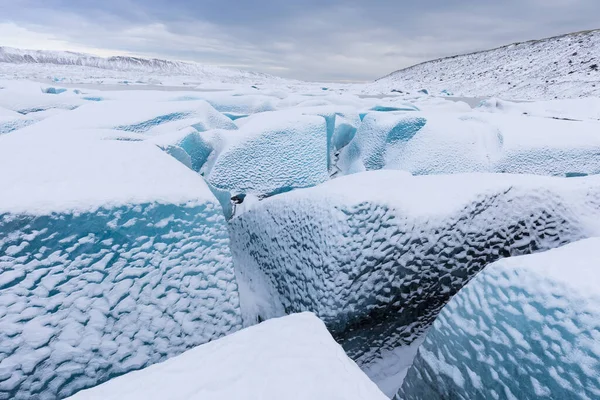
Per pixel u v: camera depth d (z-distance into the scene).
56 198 1.89
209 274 2.24
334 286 2.41
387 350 2.62
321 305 2.44
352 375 1.06
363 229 2.48
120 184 2.18
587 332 1.21
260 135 5.49
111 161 2.46
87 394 0.99
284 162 5.45
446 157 5.72
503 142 5.73
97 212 1.93
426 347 1.79
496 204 2.88
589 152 5.55
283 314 2.80
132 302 1.95
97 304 1.85
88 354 1.78
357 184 2.91
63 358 1.72
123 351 1.87
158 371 1.08
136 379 1.05
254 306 2.92
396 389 2.34
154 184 2.30
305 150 5.63
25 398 1.62
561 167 5.49
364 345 2.56
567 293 1.31
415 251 2.58
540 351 1.31
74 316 1.79
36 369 1.66
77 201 1.91
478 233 2.77
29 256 1.75
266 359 1.12
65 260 1.82
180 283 2.12
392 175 3.31
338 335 2.45
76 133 3.52
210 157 5.52
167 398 0.97
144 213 2.07
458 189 2.90
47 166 2.24
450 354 1.64
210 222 2.34
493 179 3.12
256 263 3.32
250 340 1.22
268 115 6.43
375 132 6.79
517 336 1.40
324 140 5.95
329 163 7.68
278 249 3.05
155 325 1.98
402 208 2.61
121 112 6.19
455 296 1.72
